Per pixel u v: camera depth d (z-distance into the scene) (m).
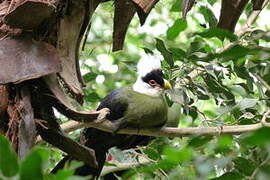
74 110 6.38
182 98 7.86
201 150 6.00
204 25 8.77
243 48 4.98
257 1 7.55
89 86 12.68
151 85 9.30
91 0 6.89
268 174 4.65
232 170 6.33
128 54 14.93
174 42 13.59
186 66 8.03
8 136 6.30
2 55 6.20
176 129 7.88
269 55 5.34
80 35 6.95
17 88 6.39
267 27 11.95
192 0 7.17
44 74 6.15
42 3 6.08
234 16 7.73
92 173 8.27
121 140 9.37
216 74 7.96
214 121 8.09
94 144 9.38
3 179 4.05
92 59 13.34
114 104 9.09
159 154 7.89
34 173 3.97
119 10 7.41
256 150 6.25
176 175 5.29
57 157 9.63
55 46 6.59
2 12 6.48
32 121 6.19
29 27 6.33
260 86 7.89
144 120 8.88
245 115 8.03
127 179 7.95
